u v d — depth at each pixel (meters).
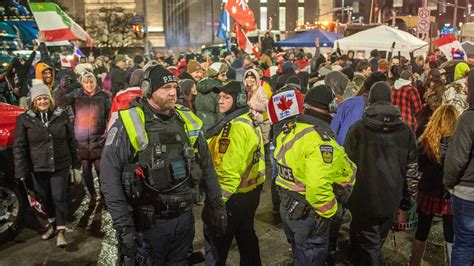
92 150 6.10
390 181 3.52
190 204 3.03
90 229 5.52
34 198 5.26
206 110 6.34
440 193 3.93
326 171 2.99
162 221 2.93
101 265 4.60
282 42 20.50
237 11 13.49
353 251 4.15
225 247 3.68
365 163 3.55
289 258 4.67
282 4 78.00
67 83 7.33
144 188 2.86
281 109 3.40
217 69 8.60
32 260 4.73
